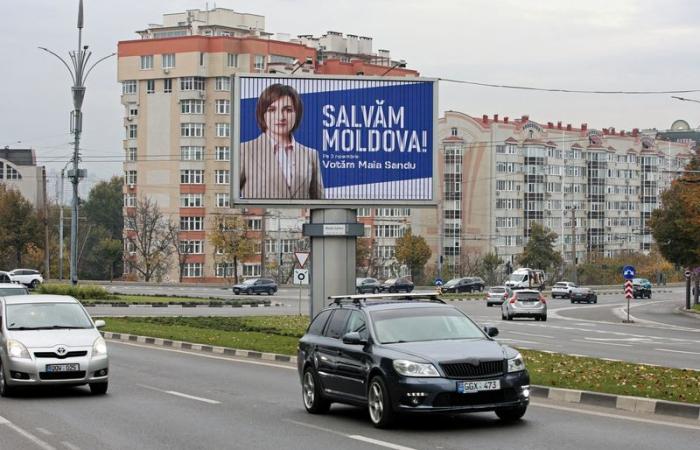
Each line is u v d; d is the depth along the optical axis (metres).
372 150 36.34
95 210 165.25
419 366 13.26
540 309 53.47
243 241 103.06
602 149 146.25
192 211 118.69
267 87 35.97
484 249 131.75
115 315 49.59
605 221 147.75
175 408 16.89
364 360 14.27
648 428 13.80
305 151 36.06
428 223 132.38
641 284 100.19
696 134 176.12
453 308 15.14
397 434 13.43
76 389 19.94
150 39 119.50
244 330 37.50
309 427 14.43
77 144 57.09
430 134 36.66
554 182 140.00
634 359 26.86
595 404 16.72
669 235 70.44
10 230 107.19
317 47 134.50
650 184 155.75
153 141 119.94
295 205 36.00
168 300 63.66
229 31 129.12
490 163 131.62
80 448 12.83
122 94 122.00
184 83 118.19
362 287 92.06
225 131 118.88
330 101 36.22
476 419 14.77
